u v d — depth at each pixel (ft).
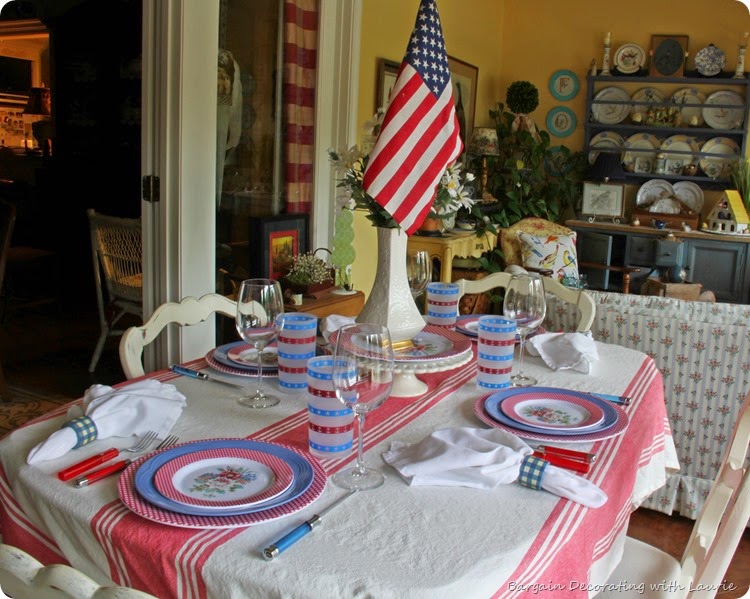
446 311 6.32
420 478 3.56
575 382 5.38
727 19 19.39
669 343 8.52
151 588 2.99
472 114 19.26
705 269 19.06
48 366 13.20
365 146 5.08
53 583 2.11
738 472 4.33
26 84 27.27
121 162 17.85
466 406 4.76
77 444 3.78
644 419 4.69
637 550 5.19
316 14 11.40
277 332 4.84
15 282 18.11
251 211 10.88
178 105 8.72
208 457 3.63
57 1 18.08
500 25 21.04
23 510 3.54
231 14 9.93
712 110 19.88
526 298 5.34
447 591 2.73
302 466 3.57
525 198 19.85
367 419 4.47
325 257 12.07
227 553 2.89
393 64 13.50
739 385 8.30
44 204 18.60
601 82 20.61
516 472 3.59
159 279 9.23
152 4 8.61
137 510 3.09
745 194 19.21
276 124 11.10
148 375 5.19
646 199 20.49
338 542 3.01
